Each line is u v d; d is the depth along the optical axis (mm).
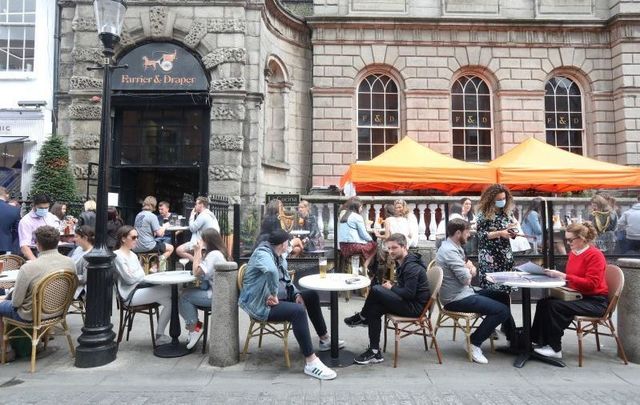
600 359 5207
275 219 7609
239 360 5145
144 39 12312
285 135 15078
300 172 15703
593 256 5027
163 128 12891
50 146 11211
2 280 5258
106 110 5336
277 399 4109
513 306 7664
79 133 12078
